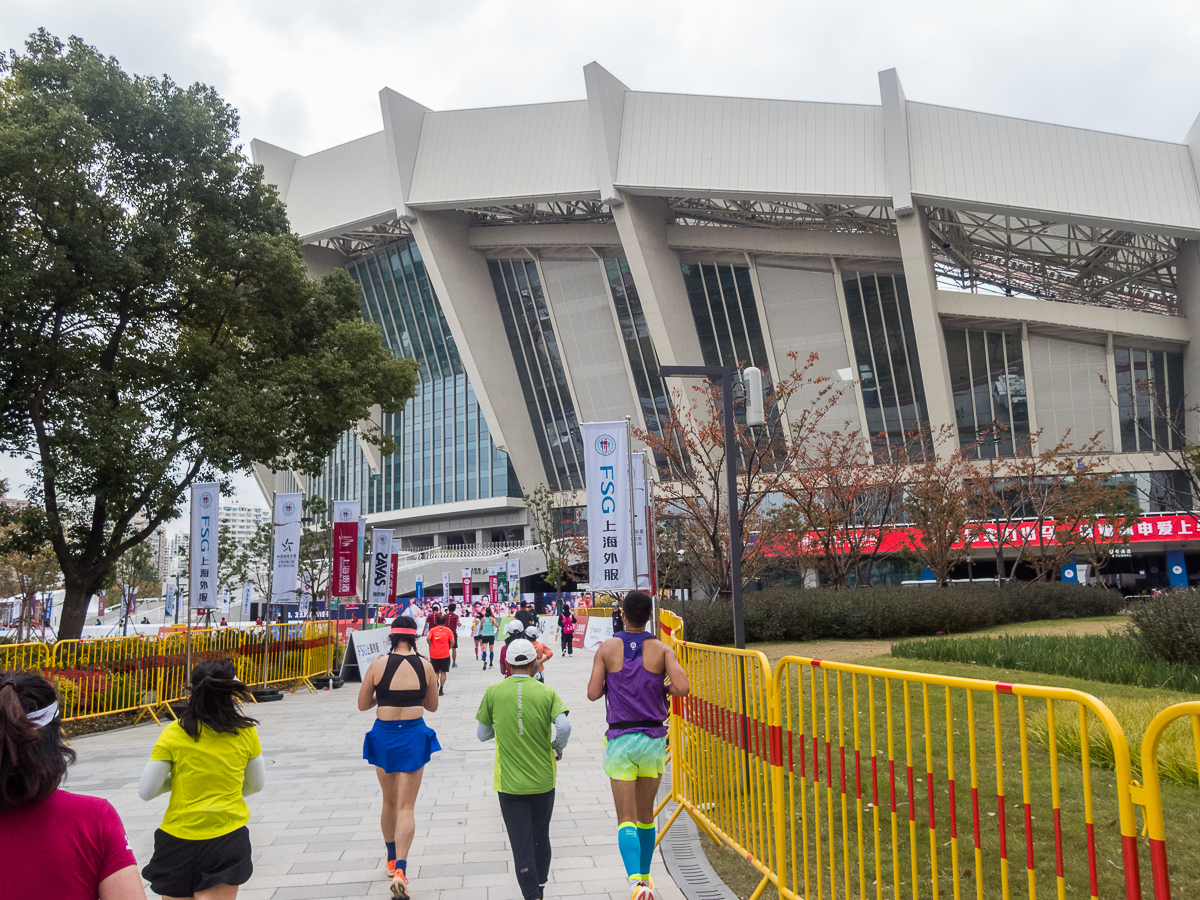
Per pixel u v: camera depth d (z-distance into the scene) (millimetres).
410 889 5500
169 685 14766
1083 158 40406
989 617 22844
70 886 2066
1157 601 11812
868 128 42281
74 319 18469
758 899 4996
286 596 18906
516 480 66625
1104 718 2537
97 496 17984
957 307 48312
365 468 78000
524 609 28000
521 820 4824
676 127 45562
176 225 19344
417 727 5672
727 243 51375
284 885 5594
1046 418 49594
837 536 28047
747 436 23703
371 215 55250
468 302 59188
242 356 21609
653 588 13055
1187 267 45562
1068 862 5125
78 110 16609
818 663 4422
